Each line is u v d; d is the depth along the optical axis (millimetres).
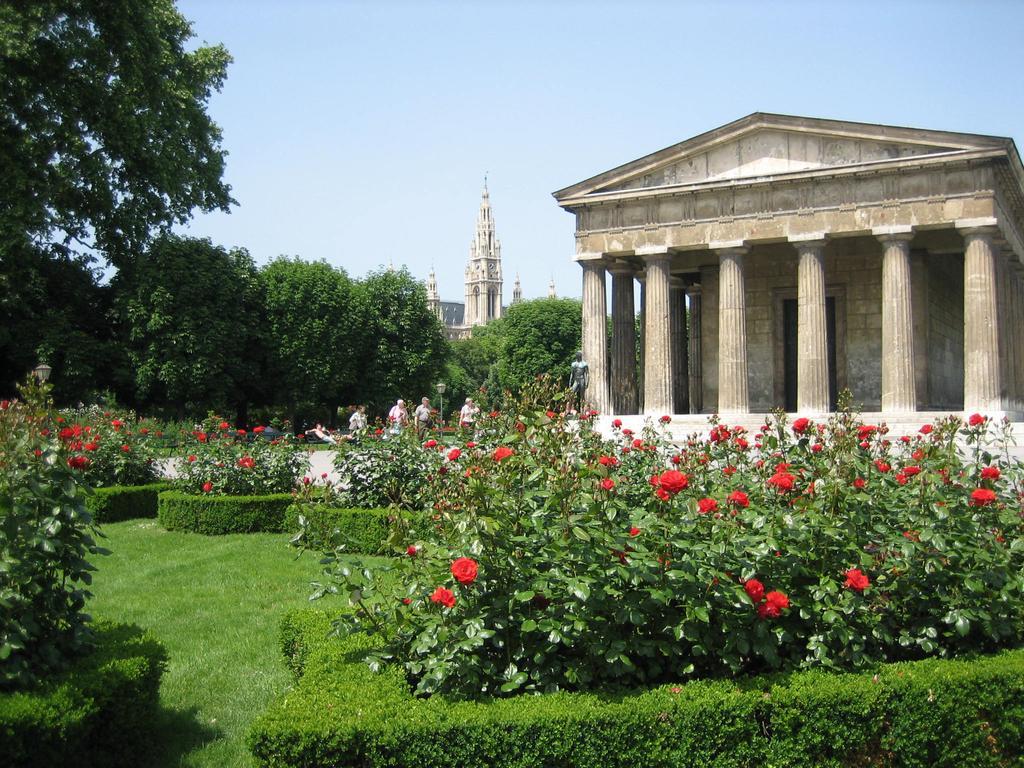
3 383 63750
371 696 8875
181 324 65750
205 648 14008
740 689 8828
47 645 9297
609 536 9164
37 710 8195
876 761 8836
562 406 12914
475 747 8188
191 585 18422
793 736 8656
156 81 53812
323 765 8102
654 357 48219
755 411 51812
